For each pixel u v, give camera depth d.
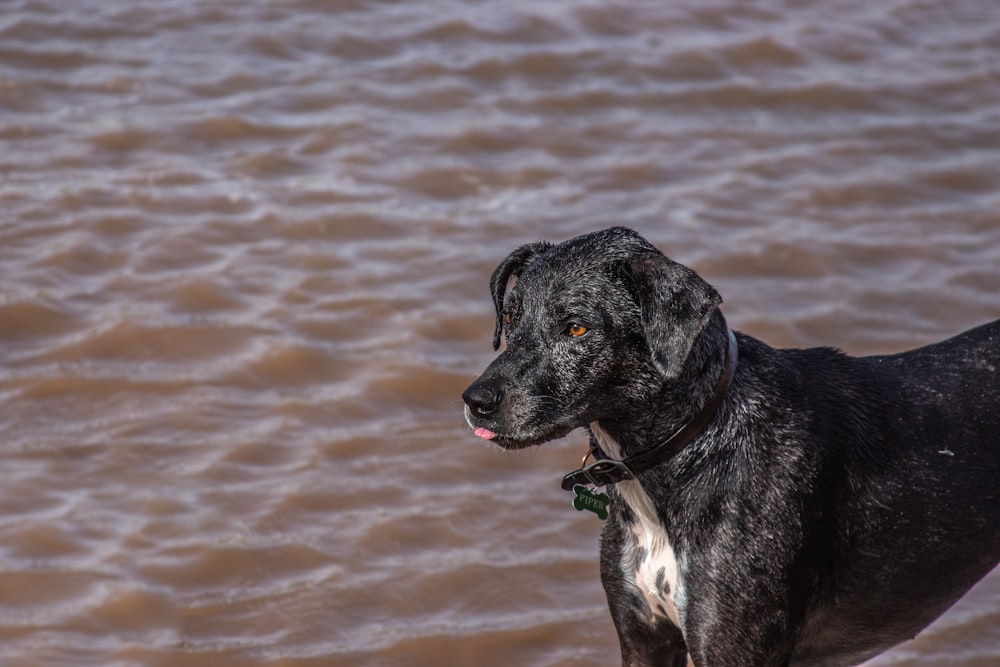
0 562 8.50
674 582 6.28
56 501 9.05
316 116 14.26
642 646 6.67
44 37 15.41
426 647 8.09
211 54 15.31
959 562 6.57
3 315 10.85
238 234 12.18
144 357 10.52
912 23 16.97
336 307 11.23
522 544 8.92
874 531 6.34
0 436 9.63
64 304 11.05
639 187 13.35
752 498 6.12
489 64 15.38
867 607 6.51
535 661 8.05
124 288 11.32
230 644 8.02
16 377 10.20
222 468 9.41
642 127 14.41
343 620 8.26
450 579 8.59
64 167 13.11
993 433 6.53
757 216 12.94
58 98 14.29
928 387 6.58
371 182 13.14
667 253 12.23
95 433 9.71
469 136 14.01
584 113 14.61
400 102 14.60
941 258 12.38
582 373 6.05
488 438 6.10
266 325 10.93
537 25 16.23
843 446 6.31
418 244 12.17
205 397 10.10
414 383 10.36
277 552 8.73
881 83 15.49
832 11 17.14
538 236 12.39
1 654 7.85
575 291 6.03
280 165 13.37
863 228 12.83
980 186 13.65
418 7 16.59
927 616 6.74
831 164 13.92
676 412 6.12
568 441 9.84
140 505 9.05
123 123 13.87
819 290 11.85
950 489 6.41
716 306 6.03
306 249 12.01
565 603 8.49
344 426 9.89
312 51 15.52
